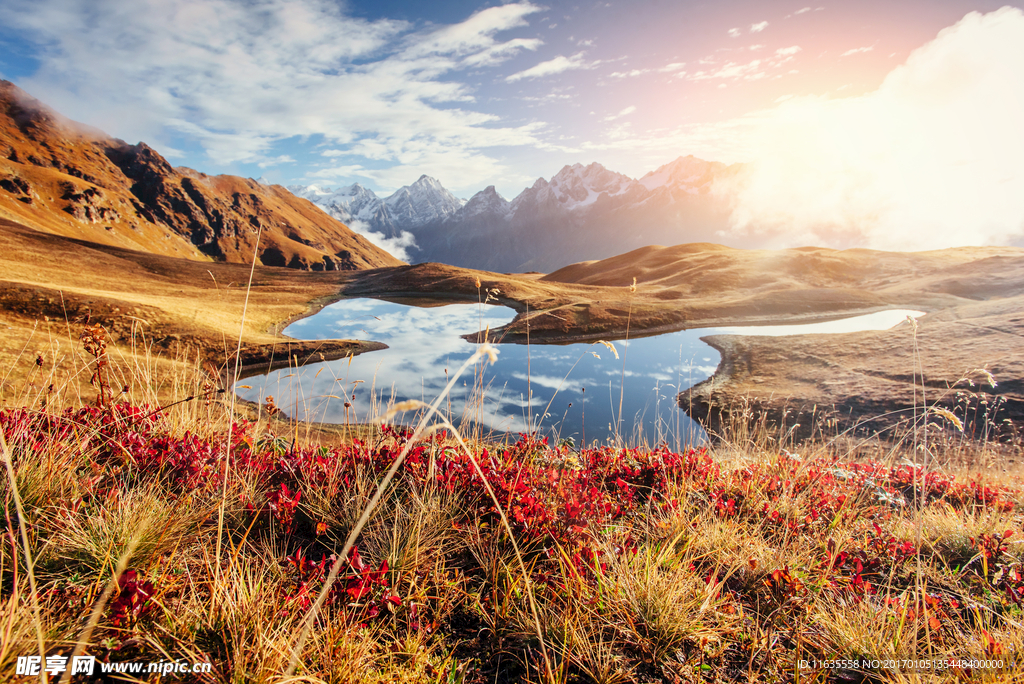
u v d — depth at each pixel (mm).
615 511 4559
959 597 3658
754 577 3641
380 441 4879
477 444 4977
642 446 6609
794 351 29453
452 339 39531
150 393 5480
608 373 28016
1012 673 2592
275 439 5496
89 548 2791
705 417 19156
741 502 4973
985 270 67812
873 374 22438
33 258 69188
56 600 2492
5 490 3041
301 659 2328
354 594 2857
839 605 3357
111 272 73375
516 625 2963
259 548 3424
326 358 29922
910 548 4215
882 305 54688
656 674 2697
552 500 4359
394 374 25516
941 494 6062
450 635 2896
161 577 2773
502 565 3393
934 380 19750
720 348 34250
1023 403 16062
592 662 2684
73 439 4301
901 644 2809
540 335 42219
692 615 3053
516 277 85250
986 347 22906
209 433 4957
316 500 4020
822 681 2689
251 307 55531
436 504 3895
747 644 2969
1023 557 4137
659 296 70375
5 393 5488
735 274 80688
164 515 3270
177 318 33969
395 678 2451
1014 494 6188
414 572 3275
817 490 5551
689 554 3834
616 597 3111
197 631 2410
